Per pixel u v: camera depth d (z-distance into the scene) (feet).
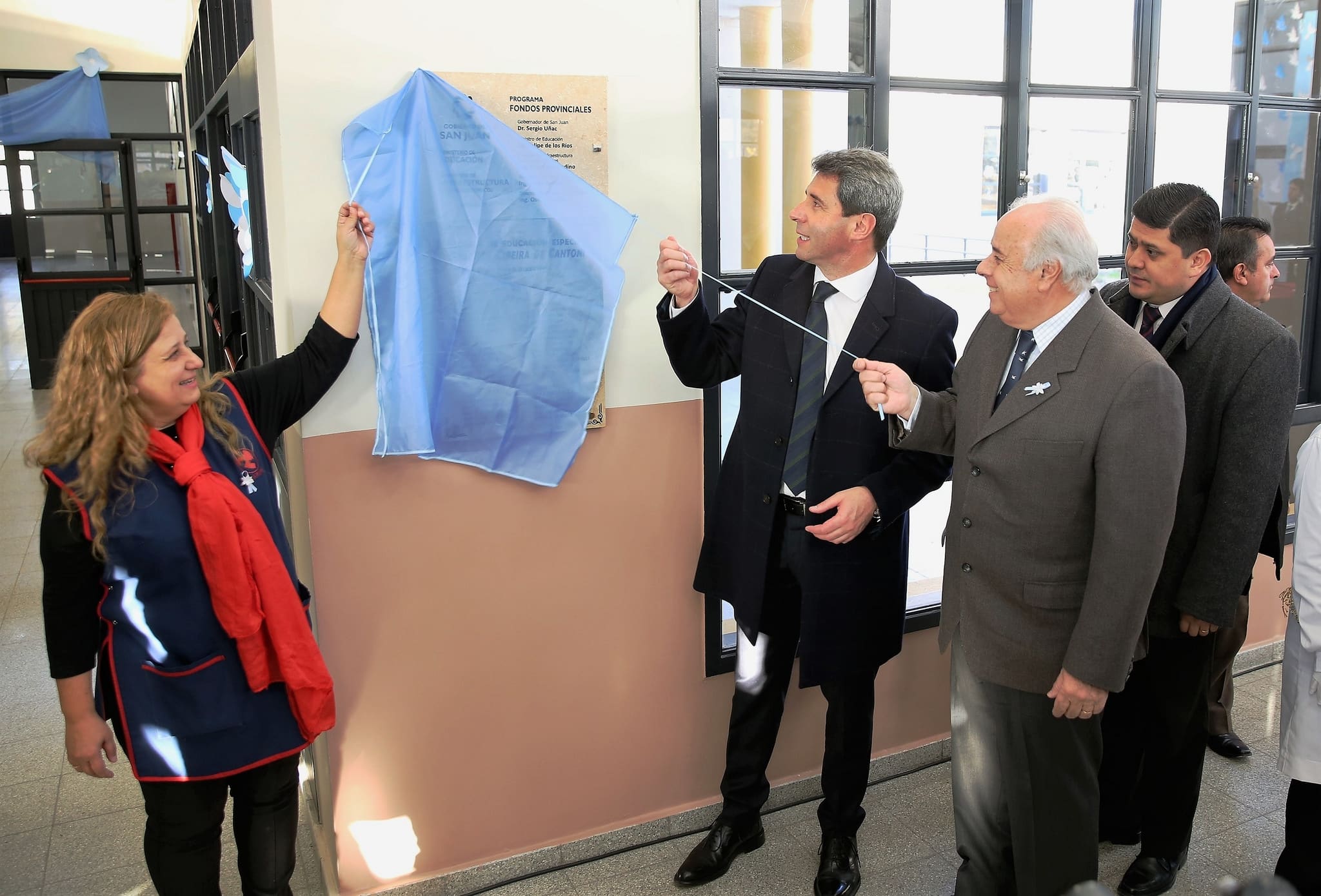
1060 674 5.53
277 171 6.19
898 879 7.35
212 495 4.93
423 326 6.40
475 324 6.52
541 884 7.33
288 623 5.20
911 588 8.93
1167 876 7.17
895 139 7.90
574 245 6.64
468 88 6.32
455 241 6.38
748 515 6.81
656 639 7.63
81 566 4.91
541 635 7.22
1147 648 6.53
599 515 7.25
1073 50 8.52
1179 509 6.74
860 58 7.63
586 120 6.66
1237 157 9.69
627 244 6.98
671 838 7.89
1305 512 5.90
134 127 25.39
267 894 5.71
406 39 6.14
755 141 7.44
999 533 5.72
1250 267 7.51
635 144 6.86
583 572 7.27
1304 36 9.83
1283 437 6.41
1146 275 6.65
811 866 7.50
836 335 6.65
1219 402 6.52
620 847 7.73
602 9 6.60
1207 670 6.92
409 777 6.98
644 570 7.48
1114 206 9.05
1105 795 7.70
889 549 6.81
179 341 4.95
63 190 24.77
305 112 5.98
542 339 6.70
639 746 7.75
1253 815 8.09
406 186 6.17
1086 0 8.47
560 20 6.49
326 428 6.35
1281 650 10.65
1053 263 5.38
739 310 7.07
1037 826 5.93
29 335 24.88
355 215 5.73
